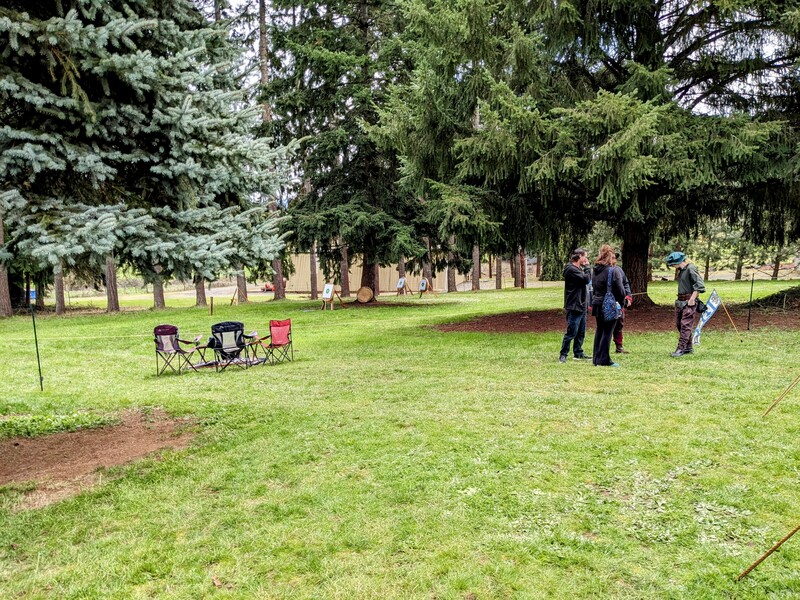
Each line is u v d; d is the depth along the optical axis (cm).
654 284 3119
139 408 705
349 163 2011
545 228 1376
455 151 1198
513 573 302
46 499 424
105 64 491
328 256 2159
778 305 1414
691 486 396
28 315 2394
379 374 858
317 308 2173
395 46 1862
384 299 2625
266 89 1961
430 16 1096
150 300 3450
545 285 3672
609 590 286
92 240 489
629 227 1455
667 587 286
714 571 296
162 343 982
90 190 578
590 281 925
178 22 628
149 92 552
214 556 331
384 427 562
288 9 2206
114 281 2425
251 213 661
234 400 729
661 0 1209
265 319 1817
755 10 1109
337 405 669
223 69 671
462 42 1122
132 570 319
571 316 853
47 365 1109
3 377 970
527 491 400
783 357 798
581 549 324
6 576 318
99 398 767
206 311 2167
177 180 595
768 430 494
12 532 369
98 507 405
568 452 468
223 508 397
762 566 299
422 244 2072
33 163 480
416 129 1239
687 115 1137
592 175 1022
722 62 1207
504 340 1128
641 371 756
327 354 1109
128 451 534
